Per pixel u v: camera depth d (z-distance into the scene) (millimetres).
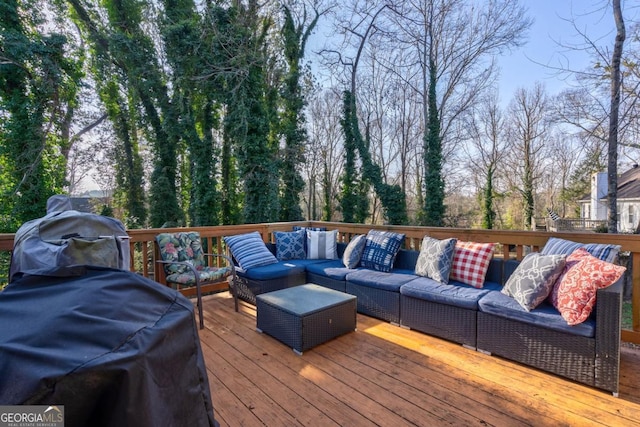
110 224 2033
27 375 666
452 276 2836
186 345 944
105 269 1017
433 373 2094
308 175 13266
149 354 791
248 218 9555
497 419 1657
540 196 16953
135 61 10180
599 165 12844
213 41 9008
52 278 950
